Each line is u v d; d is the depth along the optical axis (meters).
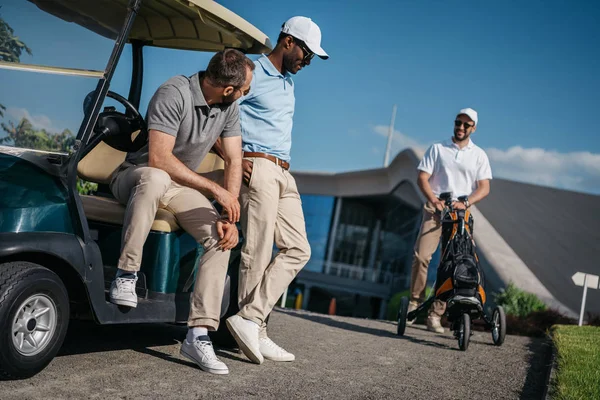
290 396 3.72
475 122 7.83
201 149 4.29
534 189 35.47
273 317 7.50
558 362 5.37
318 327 7.11
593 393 4.29
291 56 4.76
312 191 53.53
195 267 4.42
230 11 4.51
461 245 6.87
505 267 18.91
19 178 3.43
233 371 4.19
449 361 5.68
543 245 23.72
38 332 3.36
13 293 3.16
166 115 4.07
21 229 3.29
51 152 3.58
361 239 52.91
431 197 7.76
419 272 8.09
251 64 4.22
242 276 4.65
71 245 3.47
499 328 6.94
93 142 4.02
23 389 3.17
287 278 4.71
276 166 4.70
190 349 4.11
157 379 3.71
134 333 5.04
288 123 4.83
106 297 3.88
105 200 4.28
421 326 8.80
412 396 4.14
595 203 30.94
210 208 4.21
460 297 6.47
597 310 16.83
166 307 4.18
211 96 4.17
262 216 4.62
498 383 4.92
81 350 4.20
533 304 12.46
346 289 43.88
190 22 4.68
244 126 4.68
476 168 7.90
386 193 46.19
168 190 4.20
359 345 6.04
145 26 4.78
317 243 53.03
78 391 3.27
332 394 3.90
